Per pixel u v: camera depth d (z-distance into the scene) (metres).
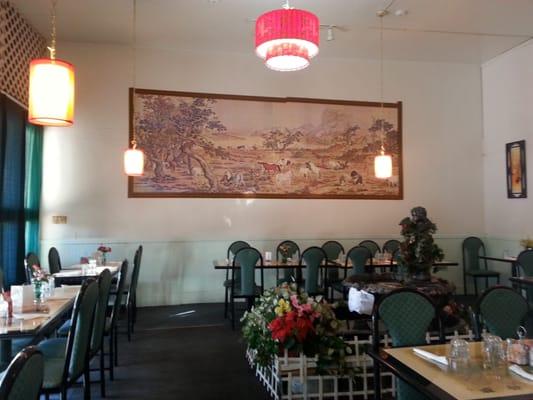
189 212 6.49
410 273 3.62
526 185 6.57
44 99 2.91
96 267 5.27
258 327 3.11
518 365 1.87
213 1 5.12
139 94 6.39
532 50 6.45
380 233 7.05
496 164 7.20
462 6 5.35
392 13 5.50
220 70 6.66
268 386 3.19
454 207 7.37
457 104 7.46
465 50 6.84
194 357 3.97
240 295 5.09
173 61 6.53
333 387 2.95
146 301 6.32
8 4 5.02
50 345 2.83
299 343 2.86
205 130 6.57
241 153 6.67
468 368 1.84
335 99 7.01
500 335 2.53
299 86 6.90
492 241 7.29
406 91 7.29
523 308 2.61
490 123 7.35
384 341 2.99
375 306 2.39
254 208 6.68
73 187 6.19
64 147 6.20
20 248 5.21
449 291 3.41
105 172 6.28
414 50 6.79
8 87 4.99
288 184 6.79
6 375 1.14
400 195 7.16
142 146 6.37
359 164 7.04
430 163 7.32
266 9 5.32
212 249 6.54
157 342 4.45
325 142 6.94
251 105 6.73
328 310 3.03
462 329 3.19
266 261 5.90
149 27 5.80
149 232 6.37
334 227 6.91
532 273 4.97
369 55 6.97
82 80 6.28
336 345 2.89
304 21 3.01
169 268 6.41
